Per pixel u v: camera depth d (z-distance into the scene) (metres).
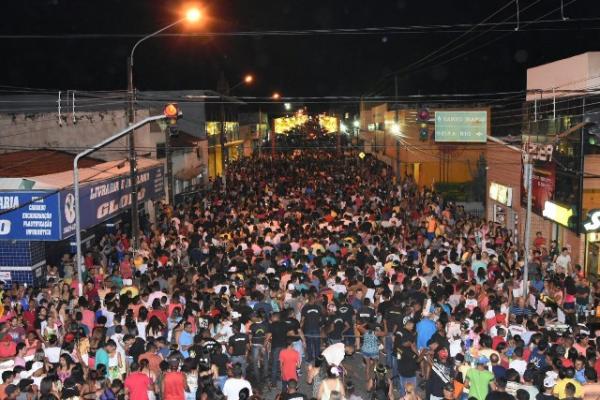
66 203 17.16
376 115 61.78
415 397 9.32
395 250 17.19
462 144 39.91
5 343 10.99
